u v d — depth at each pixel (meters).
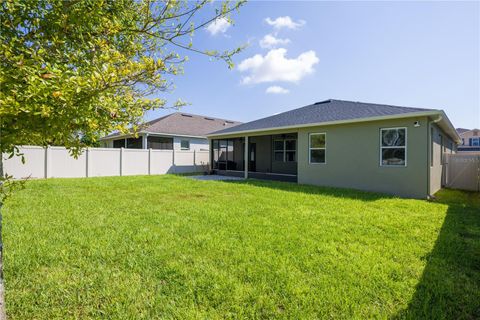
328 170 9.80
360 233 3.96
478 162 9.80
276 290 2.35
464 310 2.12
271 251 3.21
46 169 11.33
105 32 1.61
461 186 10.30
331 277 2.60
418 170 7.59
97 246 3.29
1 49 1.12
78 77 1.15
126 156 13.98
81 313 2.04
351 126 9.15
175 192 7.79
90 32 1.57
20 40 1.32
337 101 13.05
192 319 1.97
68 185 8.93
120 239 3.56
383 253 3.21
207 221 4.52
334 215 5.04
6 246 3.24
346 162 9.28
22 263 2.79
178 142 18.45
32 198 6.35
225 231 3.96
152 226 4.18
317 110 12.50
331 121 9.32
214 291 2.33
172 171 15.96
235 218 4.73
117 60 1.47
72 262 2.87
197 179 12.18
